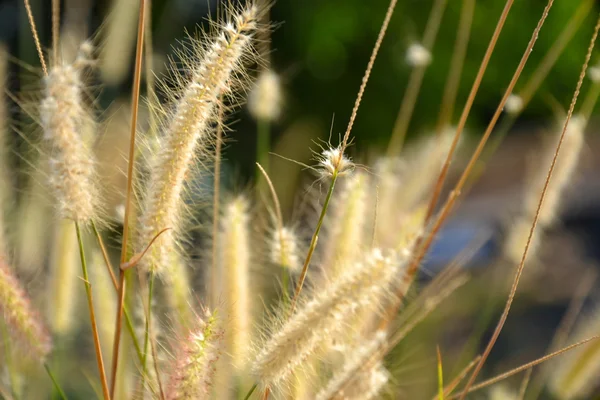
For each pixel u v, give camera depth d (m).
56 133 0.57
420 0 2.74
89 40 0.58
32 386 0.74
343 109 2.82
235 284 0.64
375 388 0.59
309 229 0.71
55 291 0.70
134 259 0.58
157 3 2.05
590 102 0.76
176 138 0.58
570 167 0.78
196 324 0.60
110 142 0.64
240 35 0.57
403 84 2.76
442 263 1.34
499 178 2.02
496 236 1.43
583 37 2.59
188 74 0.59
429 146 0.82
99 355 0.59
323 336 0.58
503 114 2.66
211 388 0.60
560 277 1.55
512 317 1.41
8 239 0.68
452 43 2.71
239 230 0.64
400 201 0.80
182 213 0.62
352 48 2.81
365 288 0.57
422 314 0.71
